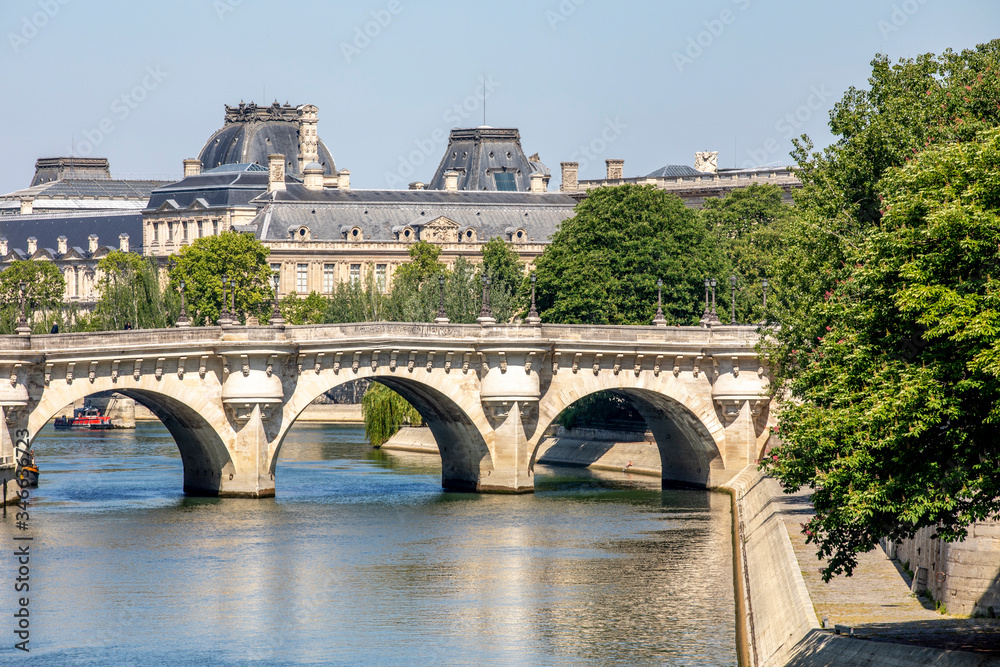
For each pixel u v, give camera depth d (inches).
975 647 2003.0
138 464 5610.2
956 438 1968.5
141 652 2598.4
